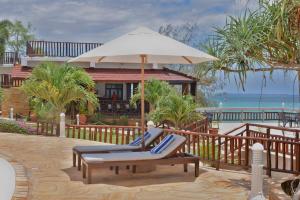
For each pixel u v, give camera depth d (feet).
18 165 37.19
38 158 41.14
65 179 32.07
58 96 71.41
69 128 59.31
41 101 74.95
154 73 100.32
